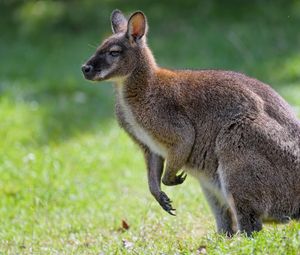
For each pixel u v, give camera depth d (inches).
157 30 1450.5
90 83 1211.9
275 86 1100.5
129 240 556.1
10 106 1074.1
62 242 585.3
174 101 550.9
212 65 1220.5
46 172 794.2
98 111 1075.3
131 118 569.0
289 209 514.3
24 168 810.8
